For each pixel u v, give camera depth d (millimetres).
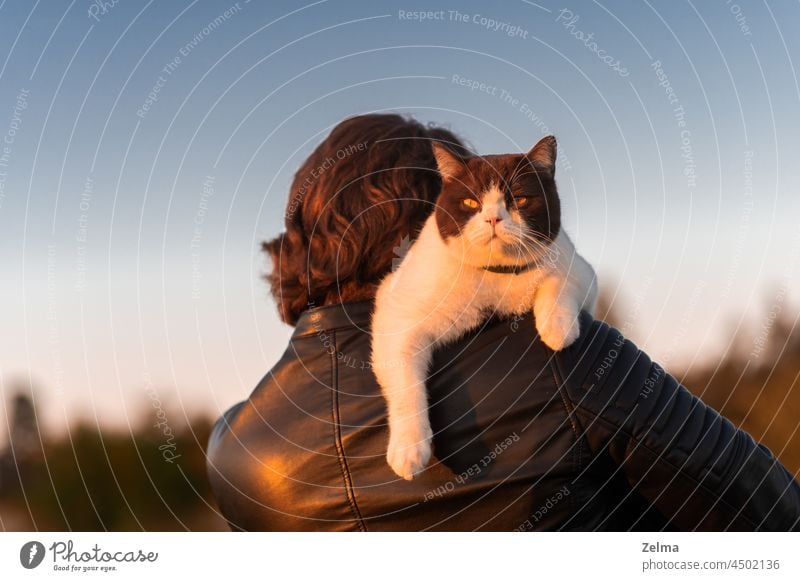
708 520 1559
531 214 2215
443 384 1609
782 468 1641
